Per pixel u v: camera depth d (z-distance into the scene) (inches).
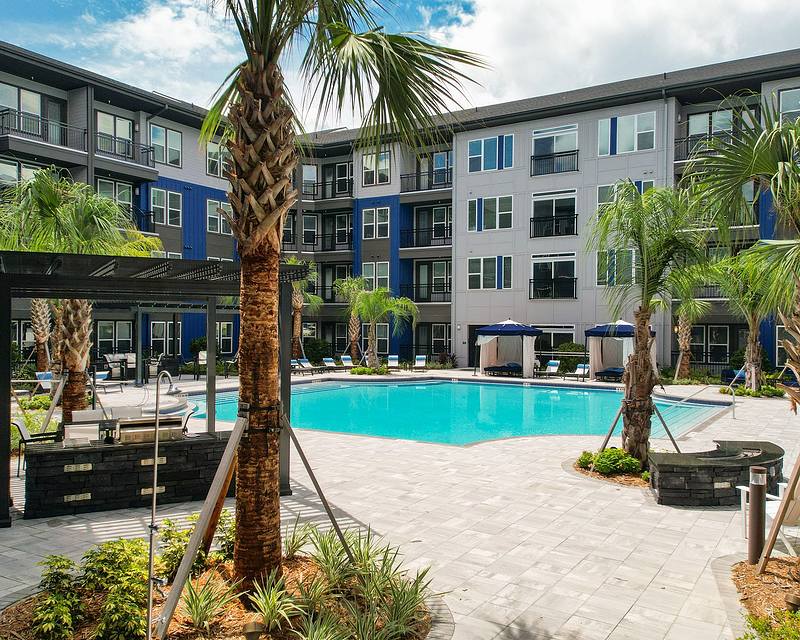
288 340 341.4
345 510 306.8
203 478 326.6
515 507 314.3
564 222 1203.9
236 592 185.9
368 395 947.3
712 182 230.1
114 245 508.7
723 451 360.8
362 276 1389.0
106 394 781.9
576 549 253.4
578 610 196.7
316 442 503.5
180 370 1068.5
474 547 255.1
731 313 1050.7
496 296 1270.9
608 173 1155.9
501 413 780.0
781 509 217.6
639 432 390.3
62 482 297.1
